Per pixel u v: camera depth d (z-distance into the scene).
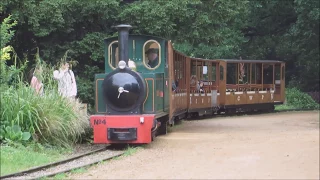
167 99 14.75
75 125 12.29
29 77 15.89
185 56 19.52
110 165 10.37
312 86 37.28
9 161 9.60
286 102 33.06
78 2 17.19
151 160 11.00
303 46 33.66
